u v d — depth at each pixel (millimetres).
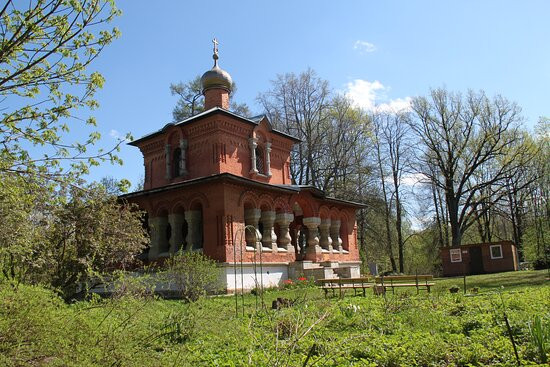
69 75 9273
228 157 29406
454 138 47438
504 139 46188
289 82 47062
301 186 29297
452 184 47844
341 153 46062
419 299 14766
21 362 5500
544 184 48312
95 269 17109
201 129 29969
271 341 8844
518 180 51219
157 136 32156
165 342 9625
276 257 27297
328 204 32906
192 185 25281
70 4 8695
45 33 8875
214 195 24734
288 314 10648
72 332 6176
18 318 5918
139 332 7844
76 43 9125
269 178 31562
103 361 5879
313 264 29031
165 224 27781
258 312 12648
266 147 32156
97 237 17172
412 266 59562
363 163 46969
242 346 9227
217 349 9367
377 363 7828
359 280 20344
